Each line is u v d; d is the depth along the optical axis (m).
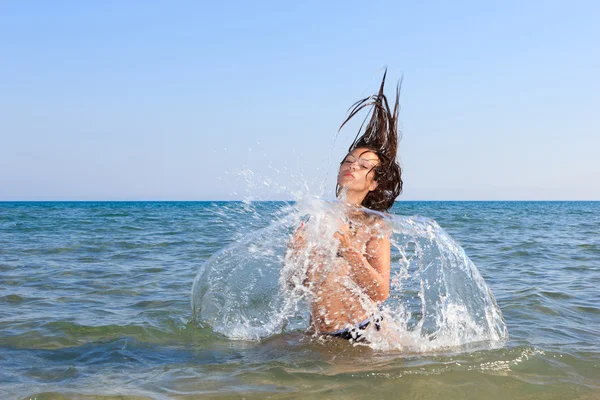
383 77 3.46
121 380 2.54
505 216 30.34
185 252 8.64
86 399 2.28
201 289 3.71
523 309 4.35
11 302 4.55
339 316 3.17
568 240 12.01
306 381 2.50
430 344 3.16
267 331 3.47
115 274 6.23
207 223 18.41
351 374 2.59
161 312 4.12
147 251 8.78
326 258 3.14
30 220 20.55
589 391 2.47
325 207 3.14
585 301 4.77
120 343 3.23
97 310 4.22
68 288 5.28
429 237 3.32
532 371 2.70
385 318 3.31
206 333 3.48
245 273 3.60
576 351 3.05
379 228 3.16
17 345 3.20
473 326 3.33
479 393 2.41
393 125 3.46
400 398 2.33
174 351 3.08
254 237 3.59
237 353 3.02
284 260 3.26
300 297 3.29
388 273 3.18
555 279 6.14
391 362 2.79
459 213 36.22
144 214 29.98
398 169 3.47
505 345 3.16
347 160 3.37
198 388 2.41
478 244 10.87
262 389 2.40
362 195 3.38
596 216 31.61
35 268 6.67
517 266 7.38
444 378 2.56
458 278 3.44
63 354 3.02
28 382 2.52
